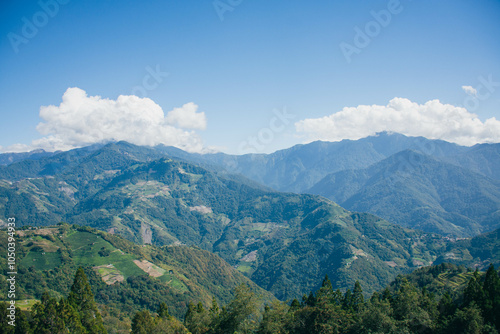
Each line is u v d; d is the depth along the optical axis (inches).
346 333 3329.2
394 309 3663.9
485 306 3400.6
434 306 3860.7
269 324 3316.9
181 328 3735.2
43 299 3563.0
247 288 3528.5
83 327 3565.5
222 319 3484.3
